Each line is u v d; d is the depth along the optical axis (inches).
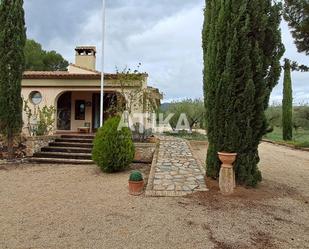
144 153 458.9
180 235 188.2
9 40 454.3
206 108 305.0
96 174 369.7
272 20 285.4
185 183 300.2
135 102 551.2
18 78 460.1
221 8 287.7
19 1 464.8
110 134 370.0
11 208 236.8
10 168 407.5
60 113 716.7
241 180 292.7
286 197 278.2
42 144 495.2
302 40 588.7
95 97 716.0
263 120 289.6
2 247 167.6
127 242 177.0
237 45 279.3
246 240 183.6
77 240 178.4
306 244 180.9
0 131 450.0
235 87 283.0
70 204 248.1
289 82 840.3
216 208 238.2
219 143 295.3
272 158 510.0
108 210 232.8
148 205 245.0
